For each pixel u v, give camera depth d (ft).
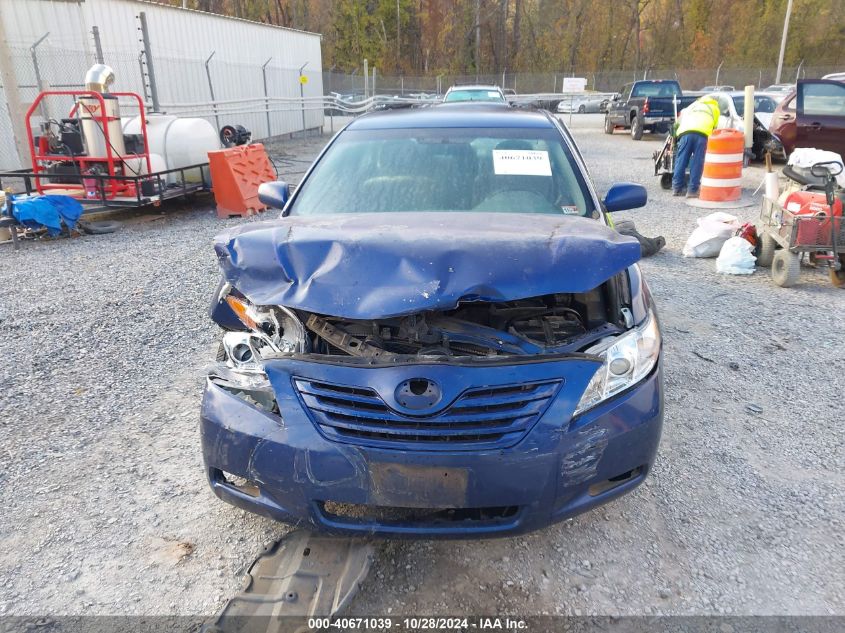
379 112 14.76
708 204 34.19
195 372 14.69
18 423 12.40
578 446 7.72
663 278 21.86
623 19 205.46
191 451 11.48
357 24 186.19
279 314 9.00
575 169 12.01
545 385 7.82
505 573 8.55
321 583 8.04
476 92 51.90
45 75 44.65
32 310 18.89
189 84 57.41
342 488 7.67
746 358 15.42
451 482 7.48
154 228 31.60
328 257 8.40
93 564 8.73
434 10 194.08
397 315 7.61
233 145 41.78
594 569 8.63
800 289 20.76
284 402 7.93
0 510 9.81
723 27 201.05
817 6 191.42
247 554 8.93
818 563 8.73
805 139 41.42
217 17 61.31
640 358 8.55
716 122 35.35
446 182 11.76
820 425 12.36
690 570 8.61
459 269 7.98
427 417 7.54
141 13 46.93
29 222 28.17
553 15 205.77
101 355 15.65
